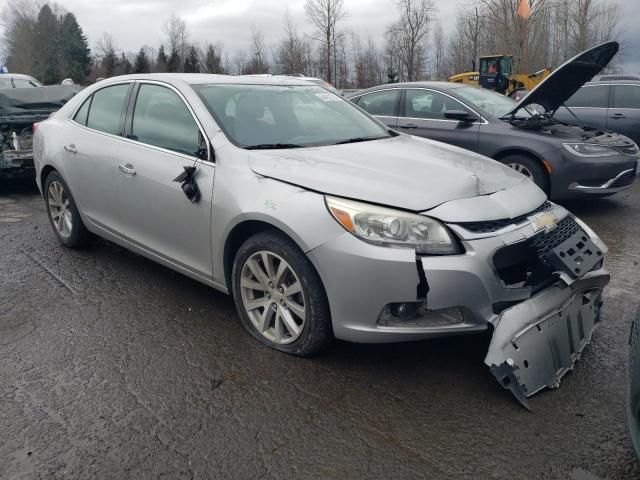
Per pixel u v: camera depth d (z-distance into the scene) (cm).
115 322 382
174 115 392
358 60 4475
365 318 293
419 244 283
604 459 247
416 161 348
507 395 295
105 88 470
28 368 326
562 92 660
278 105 414
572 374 312
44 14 7012
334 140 397
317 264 297
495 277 289
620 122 916
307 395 297
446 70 4822
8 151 770
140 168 397
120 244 450
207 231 354
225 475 242
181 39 5678
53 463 249
